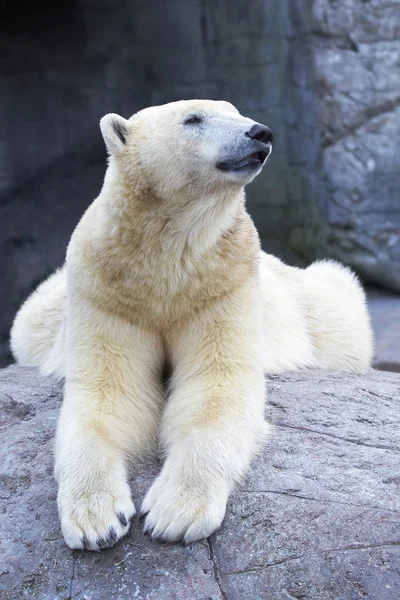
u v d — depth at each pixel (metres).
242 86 18.58
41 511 5.03
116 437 5.33
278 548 4.57
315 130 17.39
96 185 19.19
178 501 4.70
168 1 18.56
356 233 17.20
